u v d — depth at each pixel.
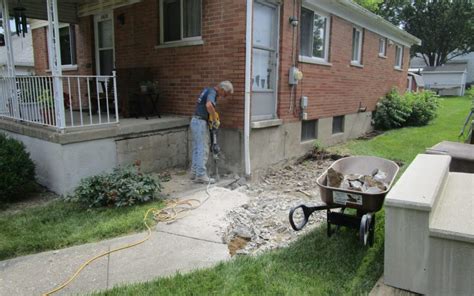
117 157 6.13
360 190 3.81
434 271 3.03
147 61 7.95
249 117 6.62
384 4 38.91
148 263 3.62
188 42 7.09
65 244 4.04
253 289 3.11
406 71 17.11
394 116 13.24
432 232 2.96
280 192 6.34
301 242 4.03
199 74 7.04
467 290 2.94
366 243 3.74
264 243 4.21
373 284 3.22
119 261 3.66
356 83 11.40
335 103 10.10
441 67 41.53
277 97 7.54
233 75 6.58
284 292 3.06
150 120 6.86
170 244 4.02
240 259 3.63
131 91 7.34
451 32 41.12
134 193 5.06
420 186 3.37
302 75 8.12
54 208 5.05
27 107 6.39
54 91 5.47
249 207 5.30
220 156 7.02
